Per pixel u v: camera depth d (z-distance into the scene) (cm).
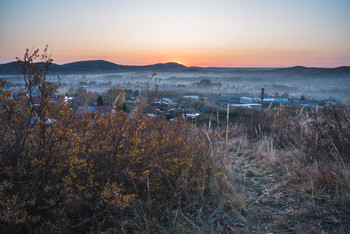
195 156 358
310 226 261
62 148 234
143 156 285
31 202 211
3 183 204
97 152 265
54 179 230
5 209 202
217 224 280
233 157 529
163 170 296
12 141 227
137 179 288
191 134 406
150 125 310
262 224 278
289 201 322
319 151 413
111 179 270
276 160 475
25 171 223
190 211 305
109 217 253
